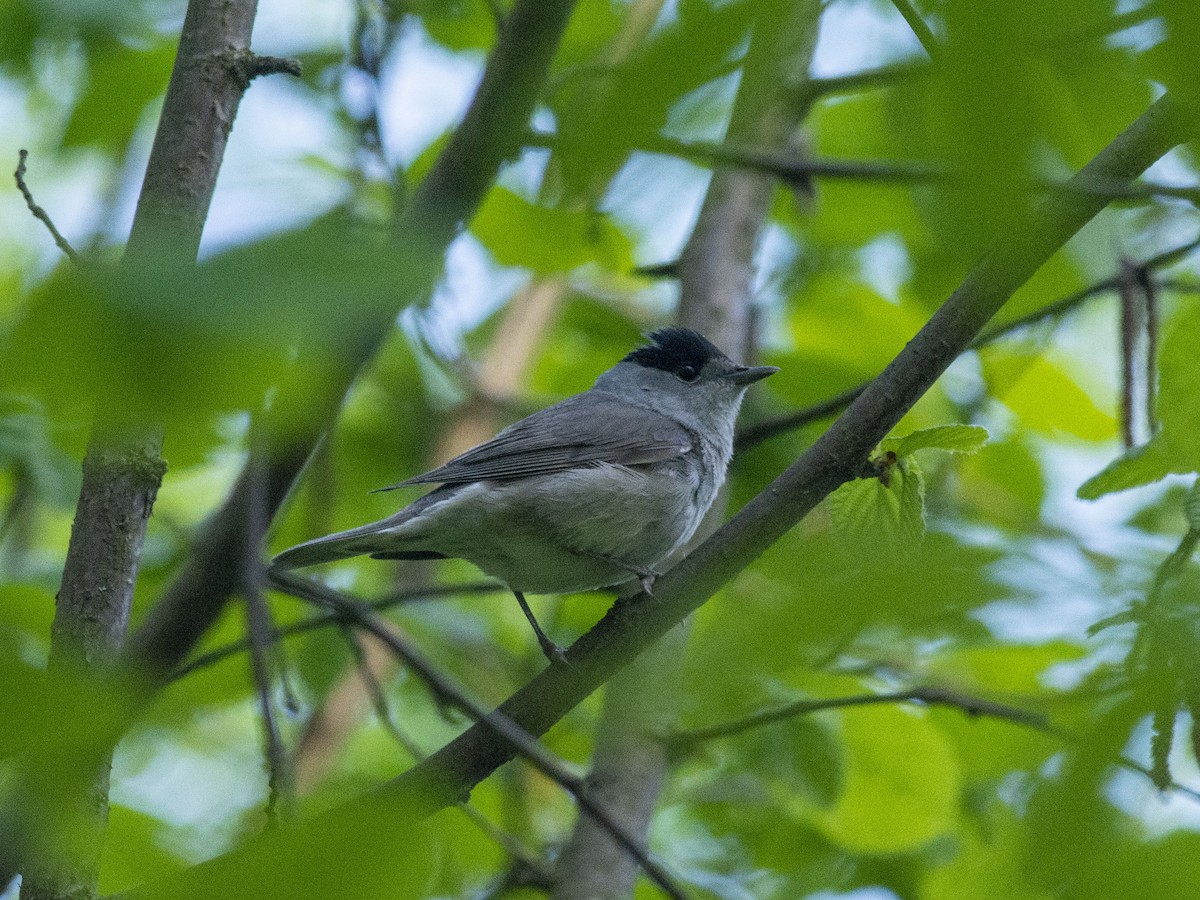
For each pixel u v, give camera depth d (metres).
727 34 3.14
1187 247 9.41
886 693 10.15
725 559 7.64
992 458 13.39
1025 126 2.78
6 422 8.91
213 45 6.61
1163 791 4.45
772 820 13.31
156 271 2.62
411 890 2.97
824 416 11.51
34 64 11.14
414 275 2.79
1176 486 11.03
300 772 12.80
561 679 7.86
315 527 13.41
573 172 3.36
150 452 6.52
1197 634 4.25
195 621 9.69
